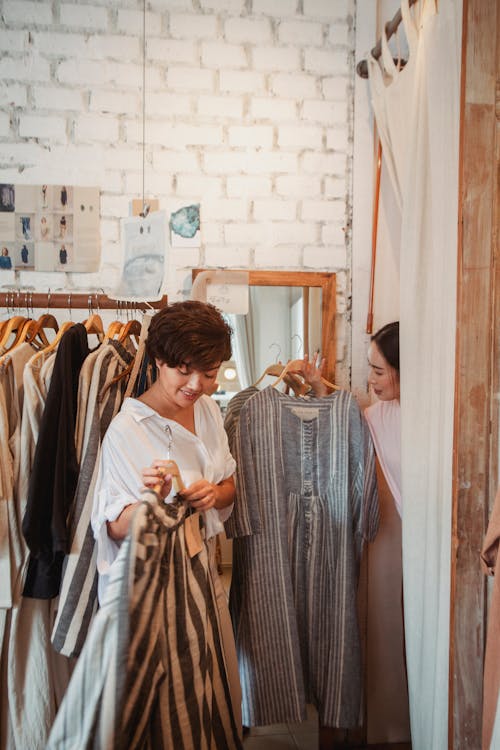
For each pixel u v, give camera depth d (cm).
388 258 179
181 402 116
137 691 76
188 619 105
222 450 131
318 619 156
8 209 167
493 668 108
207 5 171
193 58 172
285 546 151
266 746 171
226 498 129
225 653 132
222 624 132
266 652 151
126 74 170
